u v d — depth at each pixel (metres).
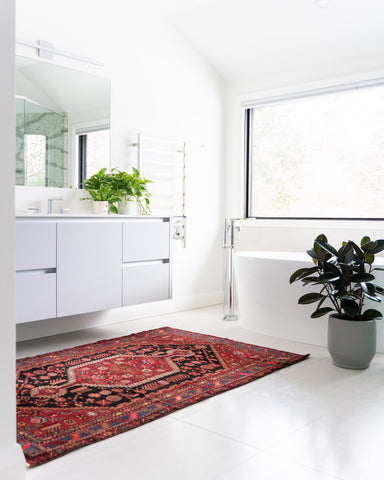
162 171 4.66
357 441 2.00
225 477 1.72
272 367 2.92
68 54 3.85
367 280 2.82
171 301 4.80
